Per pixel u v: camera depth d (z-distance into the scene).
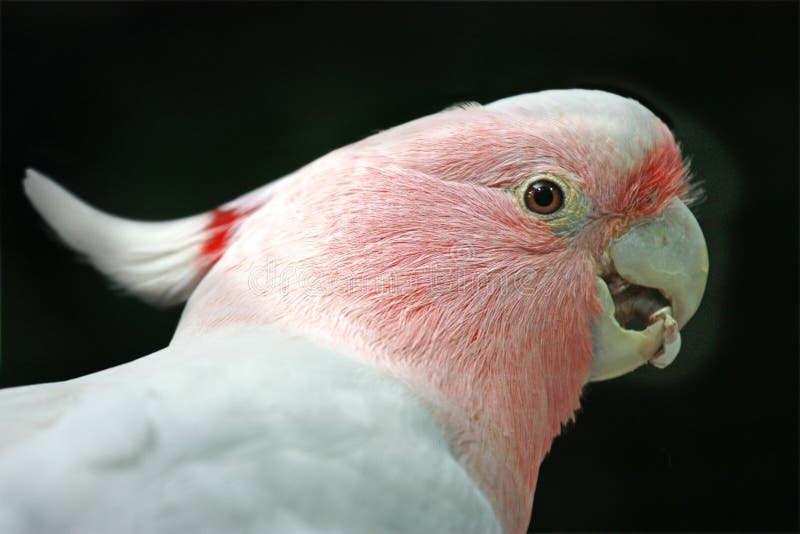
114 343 1.29
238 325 1.06
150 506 1.02
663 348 1.09
